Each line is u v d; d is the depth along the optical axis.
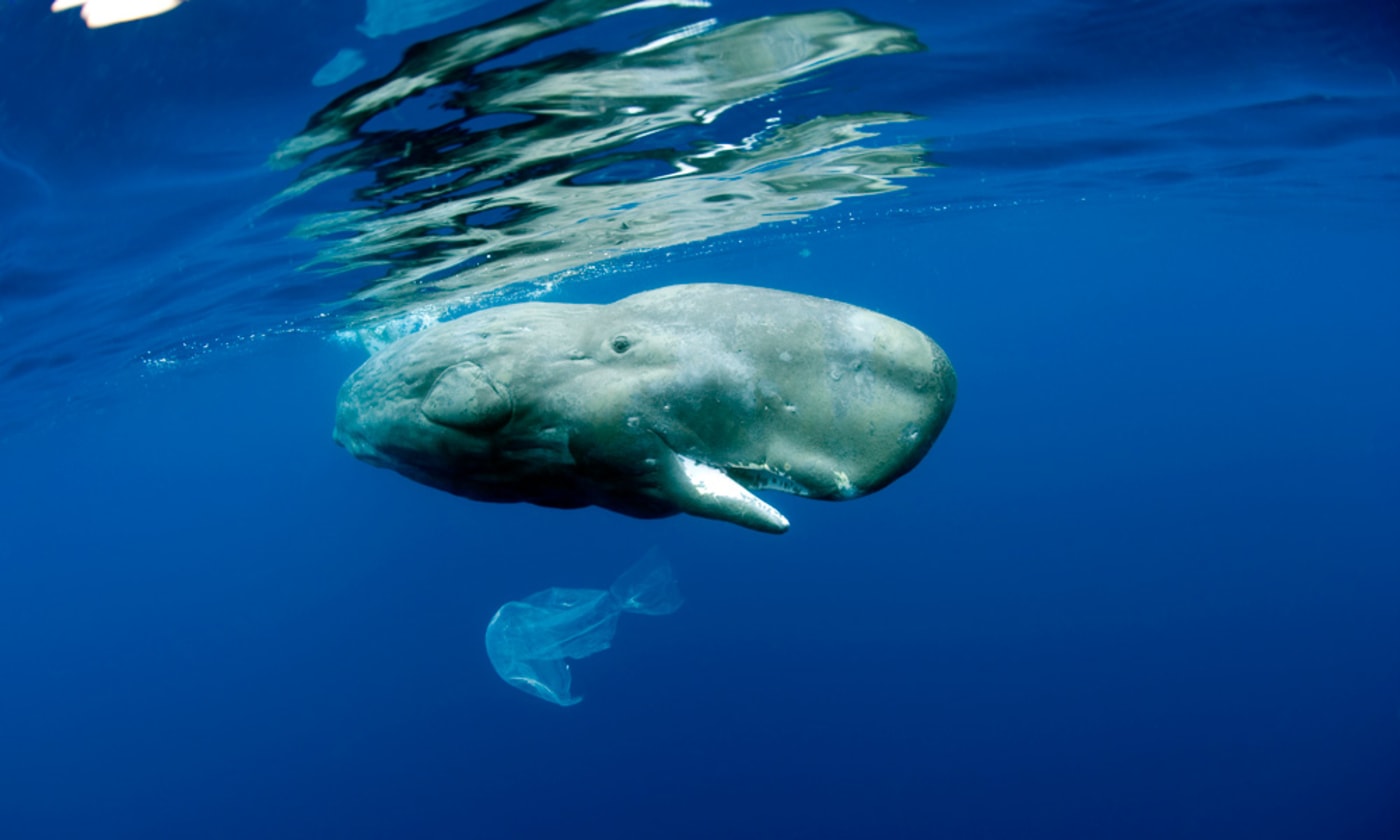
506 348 2.62
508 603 15.39
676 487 2.34
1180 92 10.38
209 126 6.36
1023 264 48.12
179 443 58.94
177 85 5.71
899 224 24.39
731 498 2.24
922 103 9.85
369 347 24.89
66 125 5.93
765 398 2.33
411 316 19.20
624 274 21.81
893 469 2.26
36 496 59.97
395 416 2.78
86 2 4.69
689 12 5.96
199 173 7.30
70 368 17.45
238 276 12.09
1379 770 20.31
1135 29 8.12
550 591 15.80
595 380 2.45
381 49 5.56
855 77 8.49
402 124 7.01
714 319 2.45
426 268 13.89
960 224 27.16
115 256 9.48
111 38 5.04
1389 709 22.34
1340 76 10.00
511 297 19.27
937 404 2.30
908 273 45.69
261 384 36.12
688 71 7.14
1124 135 13.24
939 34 7.64
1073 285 67.88
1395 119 12.80
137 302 12.38
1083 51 8.60
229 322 16.66
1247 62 9.29
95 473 60.47
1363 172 18.83
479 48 5.81
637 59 6.64
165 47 5.23
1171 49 8.73
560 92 7.03
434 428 2.67
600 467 2.47
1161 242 40.59
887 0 6.61
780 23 6.60
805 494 2.32
